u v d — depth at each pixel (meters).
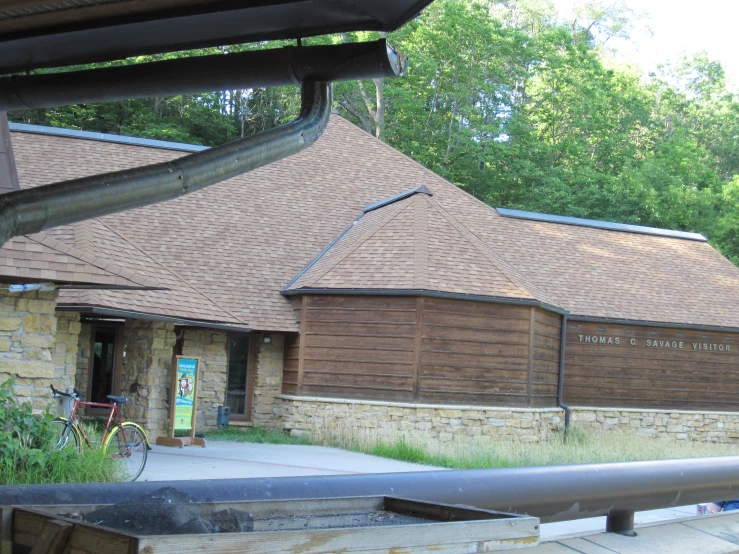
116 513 3.46
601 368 25.38
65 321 16.62
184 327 20.72
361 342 20.75
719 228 47.09
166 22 3.66
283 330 21.45
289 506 4.53
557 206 44.28
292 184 26.45
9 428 9.57
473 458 16.58
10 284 11.75
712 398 27.08
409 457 16.92
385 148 29.08
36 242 11.79
